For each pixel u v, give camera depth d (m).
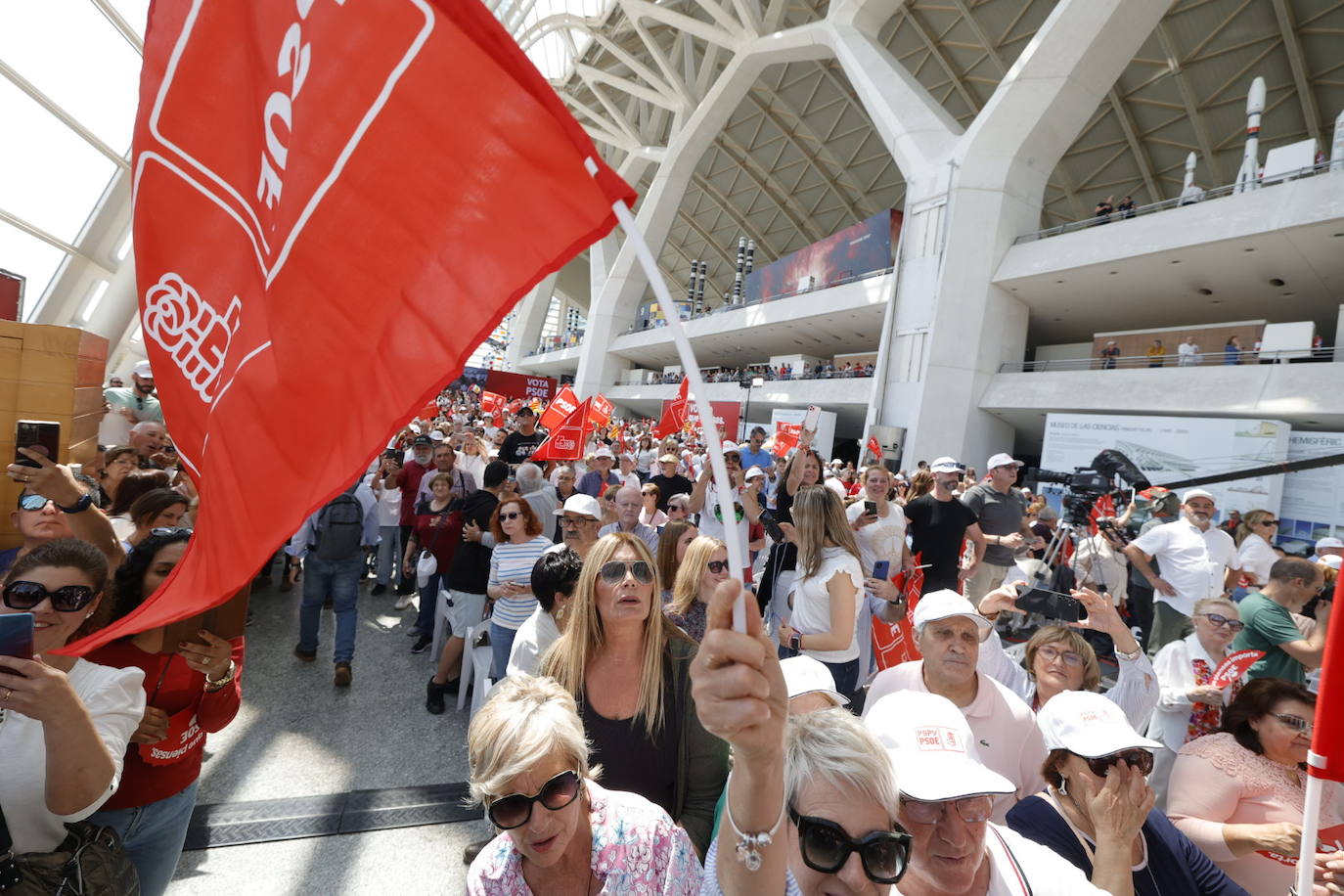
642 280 38.09
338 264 1.33
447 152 1.22
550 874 1.38
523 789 1.27
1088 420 13.33
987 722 2.23
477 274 1.19
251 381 1.46
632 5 27.72
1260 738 2.03
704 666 0.79
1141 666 2.66
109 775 1.40
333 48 1.33
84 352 3.97
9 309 5.31
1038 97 15.56
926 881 1.34
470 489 6.64
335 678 4.40
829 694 2.00
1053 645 2.52
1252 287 13.63
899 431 16.94
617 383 38.91
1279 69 21.34
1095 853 1.65
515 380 24.41
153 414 6.61
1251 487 10.47
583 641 2.04
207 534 1.45
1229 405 11.99
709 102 28.25
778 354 32.25
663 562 3.76
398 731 3.83
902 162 18.59
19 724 1.42
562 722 1.34
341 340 1.33
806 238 44.81
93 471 4.12
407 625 5.71
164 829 1.86
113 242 9.93
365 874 2.68
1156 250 13.08
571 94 40.09
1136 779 1.59
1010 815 1.82
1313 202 10.98
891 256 21.72
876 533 4.43
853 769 1.20
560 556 2.74
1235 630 2.74
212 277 1.61
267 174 1.48
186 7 1.60
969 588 6.04
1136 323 17.17
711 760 1.95
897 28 28.11
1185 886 1.72
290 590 6.32
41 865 1.39
